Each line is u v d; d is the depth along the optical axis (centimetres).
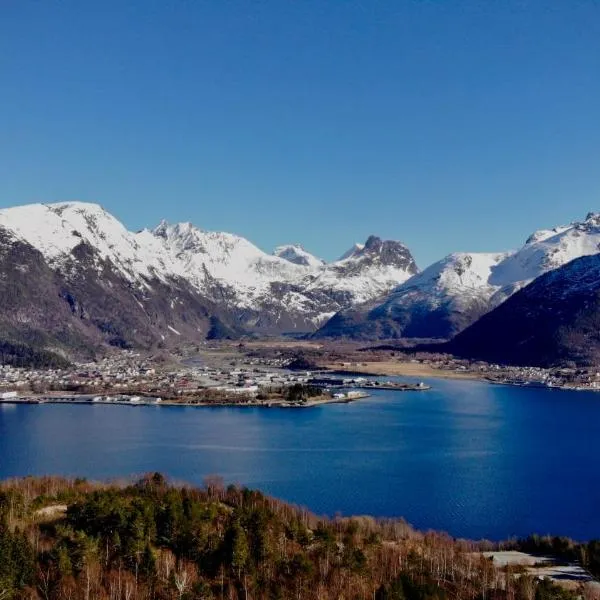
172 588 14988
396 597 14800
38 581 14900
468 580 16350
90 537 16288
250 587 15275
